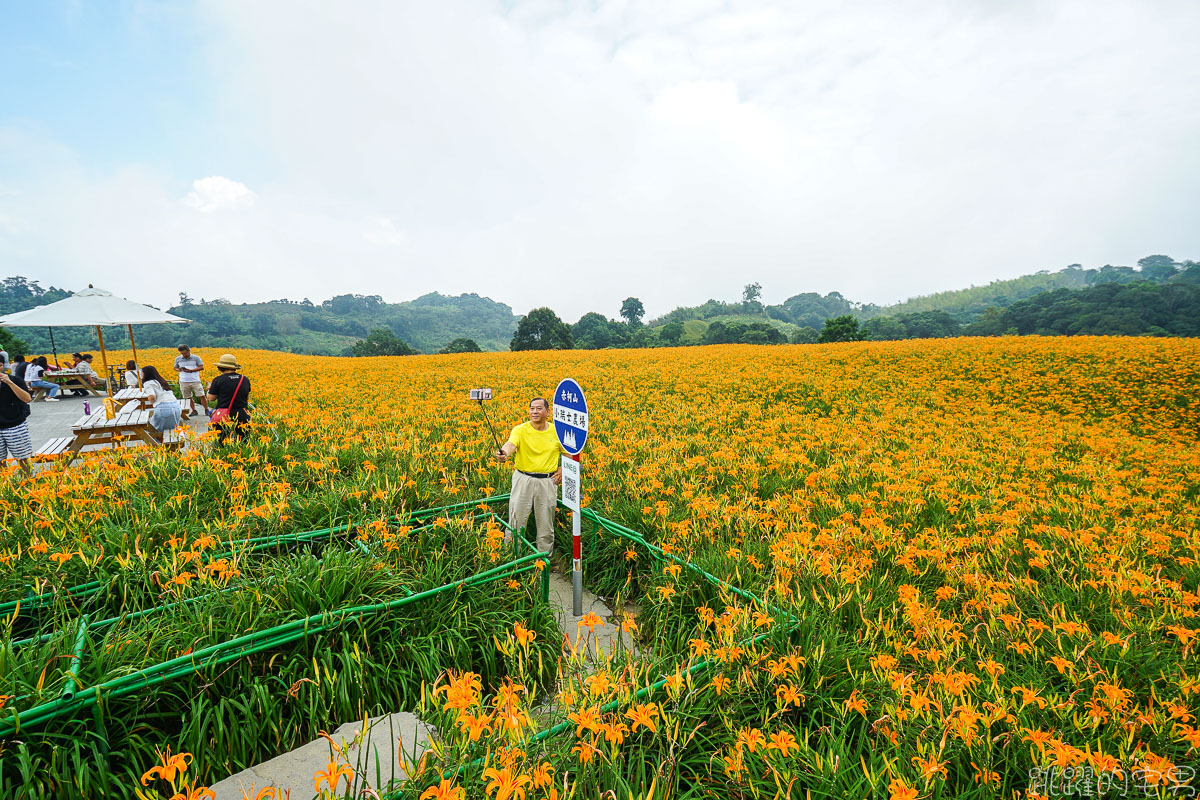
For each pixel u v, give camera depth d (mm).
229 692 2498
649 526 4797
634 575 4332
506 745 1868
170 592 2965
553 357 28453
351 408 11023
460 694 1757
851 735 2416
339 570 2996
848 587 3439
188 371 11133
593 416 10766
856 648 2863
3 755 1951
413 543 3902
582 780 1857
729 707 2412
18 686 2096
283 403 10594
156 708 2359
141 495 4355
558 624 3479
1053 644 3000
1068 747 1849
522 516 4488
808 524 4445
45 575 3037
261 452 6109
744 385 15320
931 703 2189
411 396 13305
